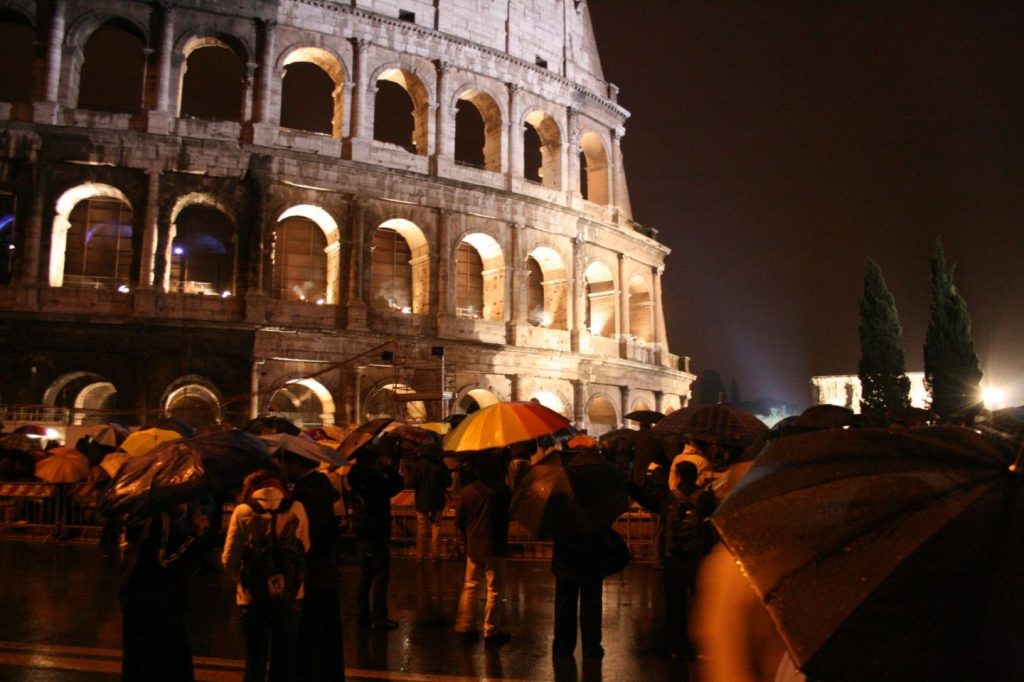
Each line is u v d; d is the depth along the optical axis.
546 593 21.67
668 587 14.88
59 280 49.12
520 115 62.53
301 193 53.22
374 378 53.28
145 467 11.18
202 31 52.19
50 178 48.41
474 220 59.09
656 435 20.31
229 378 49.69
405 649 15.42
